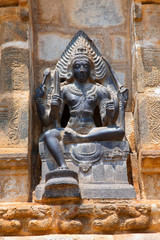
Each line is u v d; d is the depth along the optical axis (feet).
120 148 17.08
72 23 20.43
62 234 15.78
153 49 18.74
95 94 17.85
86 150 16.96
